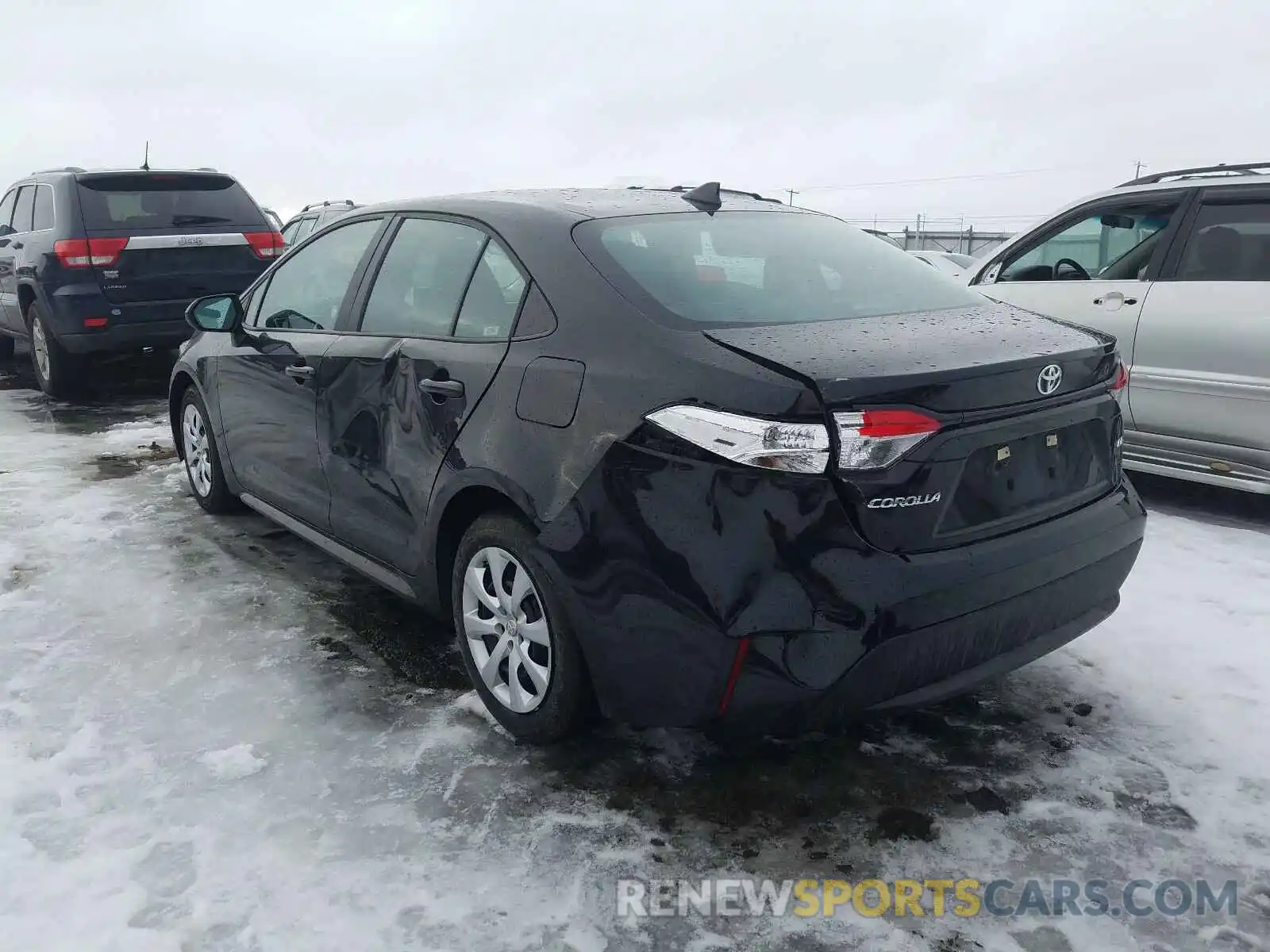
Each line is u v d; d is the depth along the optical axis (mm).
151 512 5082
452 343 3053
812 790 2650
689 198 3422
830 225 3525
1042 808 2561
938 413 2293
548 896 2264
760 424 2230
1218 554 4328
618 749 2855
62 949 2102
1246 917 2182
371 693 3201
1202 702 3064
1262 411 4520
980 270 5902
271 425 4082
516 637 2836
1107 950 2094
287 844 2439
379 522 3400
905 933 2148
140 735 2939
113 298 7621
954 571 2338
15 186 9180
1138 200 5145
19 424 7359
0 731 2957
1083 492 2740
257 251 8273
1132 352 4961
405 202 3660
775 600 2240
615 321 2611
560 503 2570
